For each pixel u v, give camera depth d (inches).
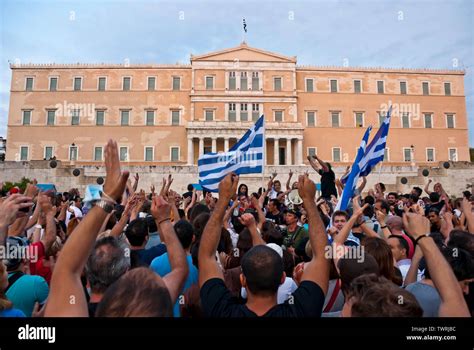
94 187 113.7
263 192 451.5
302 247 292.4
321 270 138.0
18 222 231.1
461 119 2738.7
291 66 2716.5
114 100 2647.6
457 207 428.8
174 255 146.6
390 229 275.6
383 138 378.0
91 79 2657.5
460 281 162.1
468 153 2699.3
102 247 148.6
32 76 2637.8
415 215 139.6
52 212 237.0
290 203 601.6
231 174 152.7
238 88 2682.1
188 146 2503.7
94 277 142.8
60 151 2566.4
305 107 2711.6
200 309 169.0
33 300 189.5
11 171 1910.7
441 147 2691.9
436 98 2751.0
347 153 2679.6
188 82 2704.2
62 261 108.7
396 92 2748.5
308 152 2662.4
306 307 127.1
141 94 2667.3
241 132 2529.5
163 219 155.3
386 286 117.5
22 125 2578.7
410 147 2672.2
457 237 198.7
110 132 2618.1
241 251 235.1
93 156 2576.3
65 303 106.3
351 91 2743.6
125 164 2583.7
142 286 99.9
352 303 127.2
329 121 2709.2
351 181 280.8
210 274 143.7
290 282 205.9
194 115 2630.4
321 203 375.6
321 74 2760.8
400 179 1978.3
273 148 2655.0
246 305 134.2
